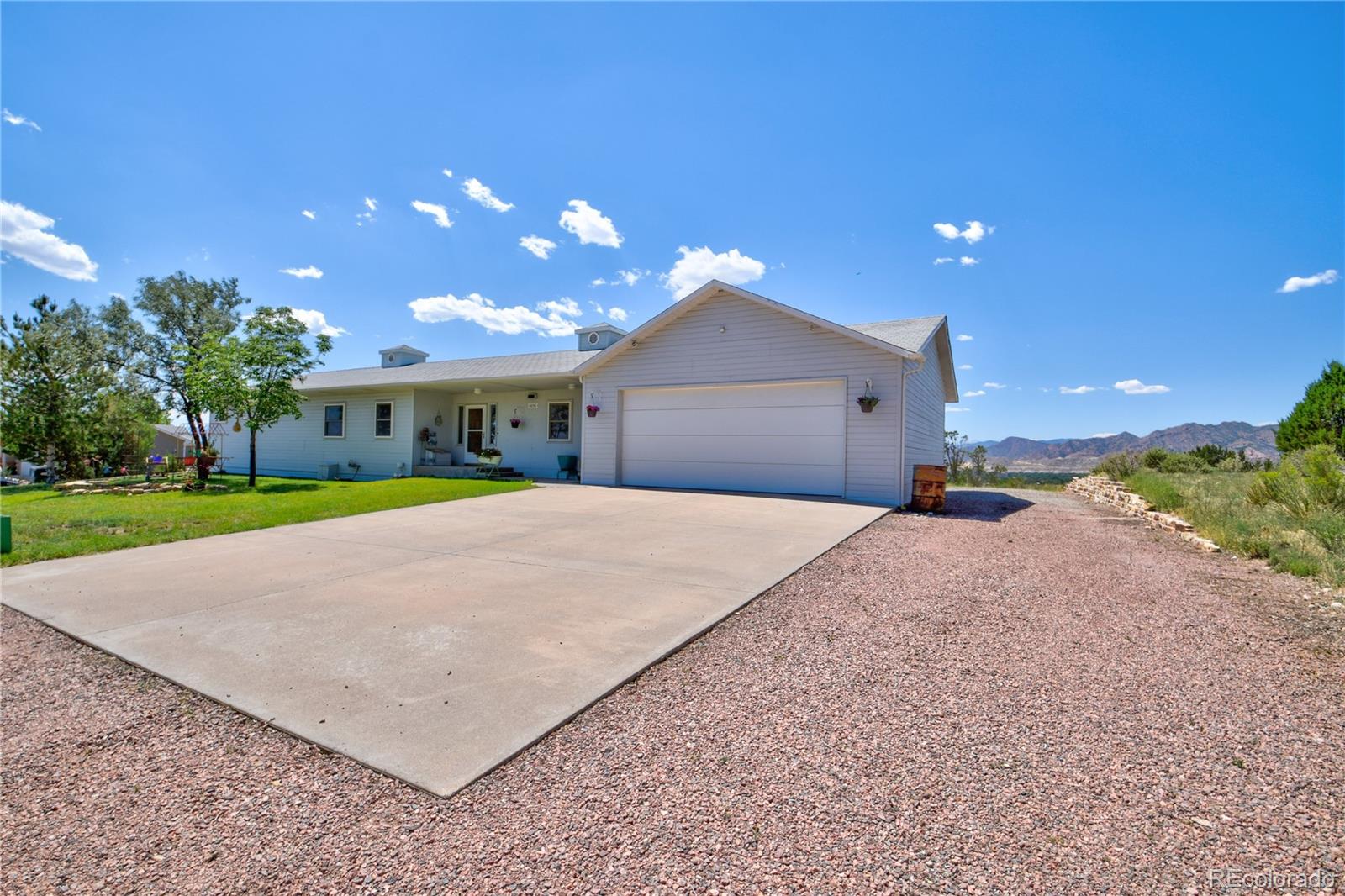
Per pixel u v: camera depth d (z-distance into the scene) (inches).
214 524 329.4
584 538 285.4
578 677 124.8
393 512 384.8
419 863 71.1
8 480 1016.2
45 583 208.4
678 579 205.9
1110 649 140.9
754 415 487.5
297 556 249.9
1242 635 150.5
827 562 233.6
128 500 458.3
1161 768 89.4
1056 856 69.6
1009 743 97.3
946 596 187.0
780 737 100.0
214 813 82.4
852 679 124.2
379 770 91.4
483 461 652.7
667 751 96.1
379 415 738.8
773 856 70.5
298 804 83.8
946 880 65.8
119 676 130.9
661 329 523.8
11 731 107.3
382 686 121.5
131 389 955.3
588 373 560.7
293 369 588.7
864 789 84.4
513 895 65.4
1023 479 849.5
